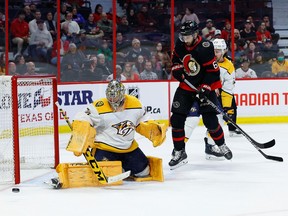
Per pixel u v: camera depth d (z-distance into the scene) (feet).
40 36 45.16
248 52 48.29
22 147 30.83
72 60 45.78
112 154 25.17
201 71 27.40
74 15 45.52
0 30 44.60
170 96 45.14
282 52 48.70
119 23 46.60
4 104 25.84
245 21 48.26
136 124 25.30
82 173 24.53
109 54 46.42
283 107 46.42
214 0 47.75
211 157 30.58
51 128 31.27
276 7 49.26
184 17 47.57
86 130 23.63
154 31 47.09
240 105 45.78
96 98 43.52
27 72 45.27
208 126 28.17
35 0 44.91
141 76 47.11
